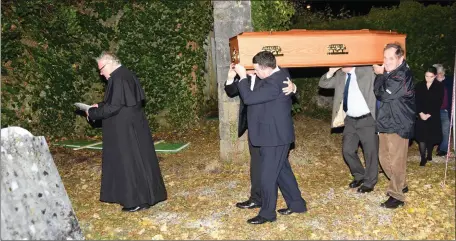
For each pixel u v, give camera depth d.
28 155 4.20
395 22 9.59
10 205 3.93
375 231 4.84
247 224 5.05
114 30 9.56
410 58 9.48
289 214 5.29
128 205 5.40
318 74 10.35
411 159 7.71
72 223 4.43
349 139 5.96
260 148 4.90
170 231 4.97
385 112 5.15
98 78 9.55
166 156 8.09
